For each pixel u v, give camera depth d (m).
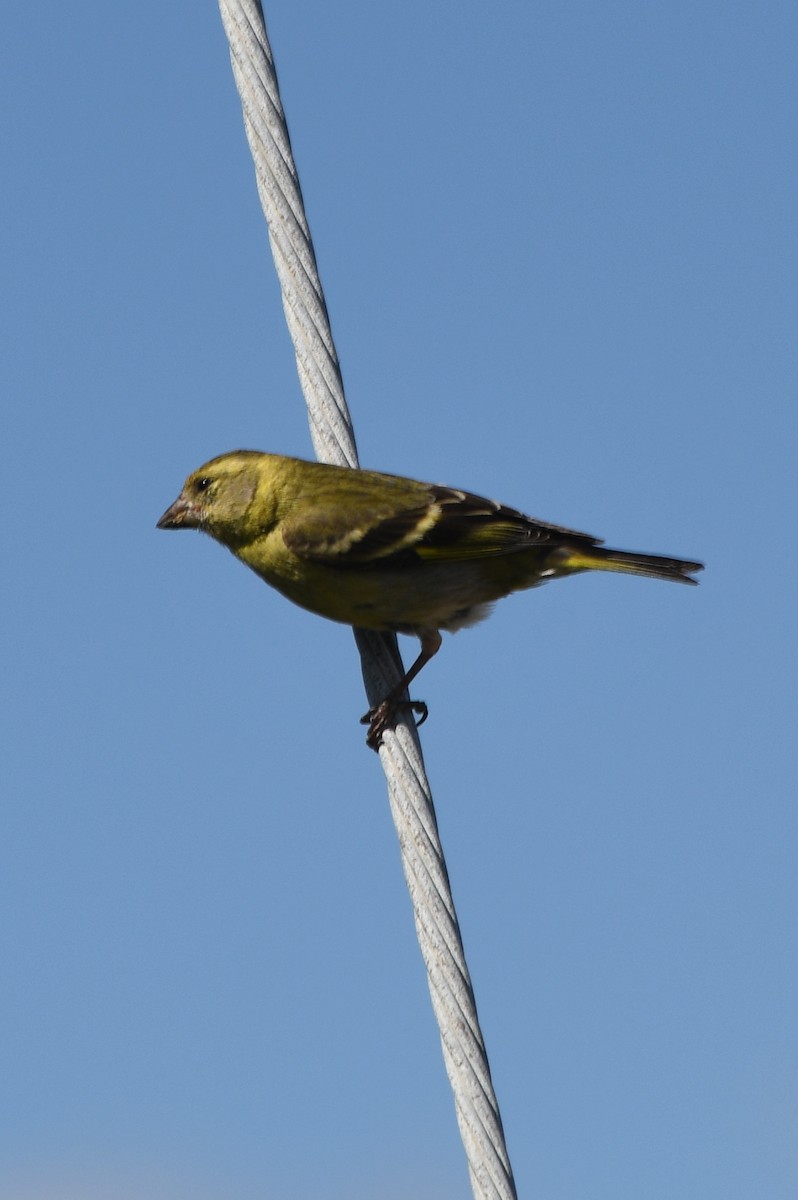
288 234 10.42
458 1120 8.32
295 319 10.38
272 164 10.45
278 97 10.46
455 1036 8.47
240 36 10.46
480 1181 8.16
